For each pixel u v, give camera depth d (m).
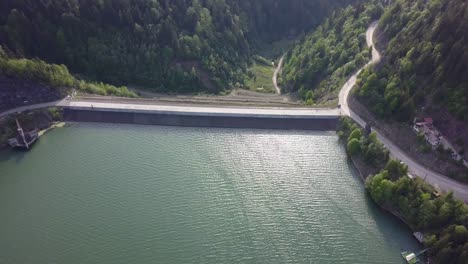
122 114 150.88
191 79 182.00
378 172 119.88
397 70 135.62
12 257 96.31
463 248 90.38
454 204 99.69
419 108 123.94
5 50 146.88
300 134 146.25
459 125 113.06
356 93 149.75
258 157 132.88
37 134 138.88
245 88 198.00
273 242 102.56
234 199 115.12
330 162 131.25
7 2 155.12
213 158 131.62
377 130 135.25
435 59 122.06
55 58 164.38
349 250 101.00
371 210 112.75
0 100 141.88
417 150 120.62
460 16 118.31
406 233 105.44
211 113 151.12
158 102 158.00
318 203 114.81
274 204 114.00
